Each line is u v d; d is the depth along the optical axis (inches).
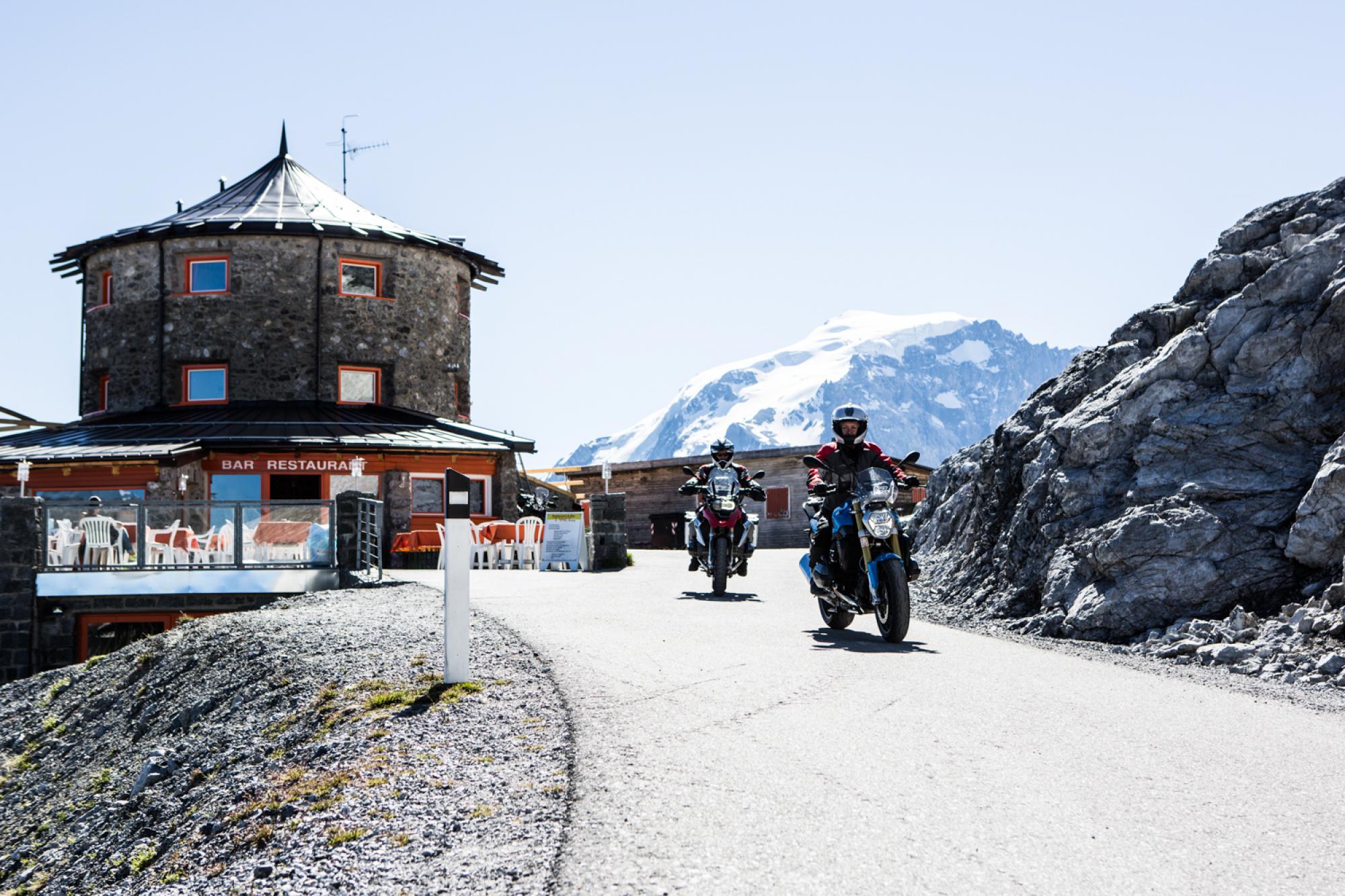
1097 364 534.9
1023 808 168.2
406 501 1201.4
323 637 407.2
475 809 177.3
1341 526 363.9
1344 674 302.5
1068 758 199.9
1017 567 475.5
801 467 1566.2
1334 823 162.6
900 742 209.2
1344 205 501.0
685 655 314.7
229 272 1298.0
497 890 141.6
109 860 272.1
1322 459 399.9
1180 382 455.8
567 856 148.6
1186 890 136.3
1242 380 441.4
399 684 296.7
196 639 489.7
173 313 1296.8
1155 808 169.3
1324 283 437.1
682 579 663.8
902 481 360.2
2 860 316.8
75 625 703.7
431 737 232.4
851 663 302.8
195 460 1155.3
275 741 289.6
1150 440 446.6
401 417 1323.8
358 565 717.3
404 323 1355.8
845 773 186.7
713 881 138.5
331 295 1316.4
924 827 158.7
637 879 139.7
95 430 1235.2
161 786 313.3
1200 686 283.6
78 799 366.6
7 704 530.6
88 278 1375.5
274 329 1296.8
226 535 711.7
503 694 266.8
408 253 1365.7
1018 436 547.8
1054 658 319.6
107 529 708.7
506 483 1285.7
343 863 165.9
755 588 576.1
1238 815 166.4
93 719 462.0
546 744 212.7
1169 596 386.3
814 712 236.1
